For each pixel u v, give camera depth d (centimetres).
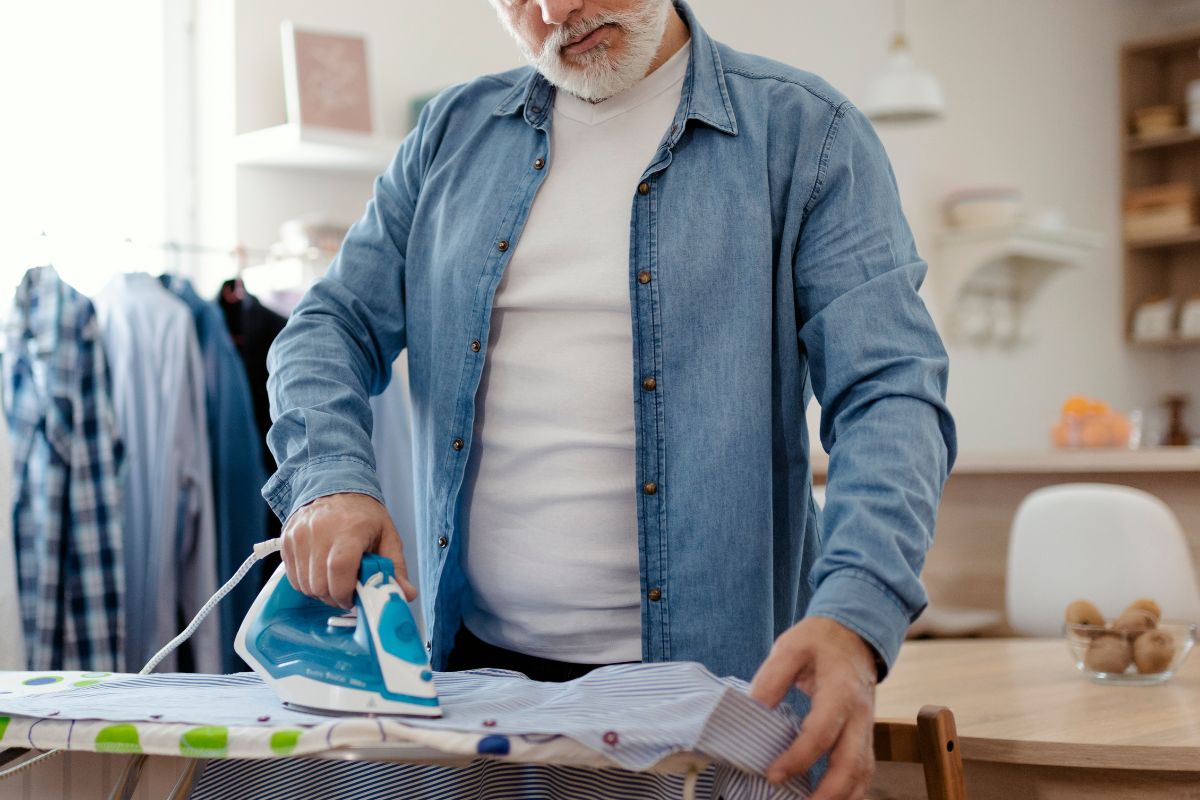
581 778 88
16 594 201
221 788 98
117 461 211
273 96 301
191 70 304
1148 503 223
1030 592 230
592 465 103
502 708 79
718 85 108
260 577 219
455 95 121
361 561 87
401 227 121
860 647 77
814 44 434
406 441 237
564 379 105
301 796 97
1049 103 533
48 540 203
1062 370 528
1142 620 146
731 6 405
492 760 93
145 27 300
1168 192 552
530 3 105
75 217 286
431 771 95
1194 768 103
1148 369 577
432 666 110
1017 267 500
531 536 104
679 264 102
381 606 82
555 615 104
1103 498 226
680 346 101
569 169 110
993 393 490
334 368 108
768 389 100
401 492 234
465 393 108
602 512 103
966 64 494
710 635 98
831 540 83
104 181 291
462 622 112
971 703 131
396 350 122
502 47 346
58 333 206
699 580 98
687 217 103
